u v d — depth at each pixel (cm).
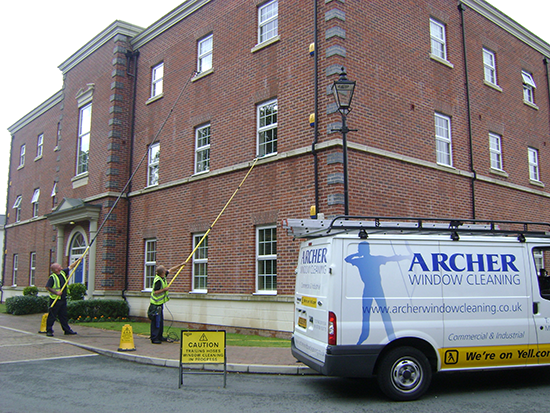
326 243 688
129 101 1927
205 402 643
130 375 813
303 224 733
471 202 1488
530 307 716
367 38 1253
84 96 2109
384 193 1216
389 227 696
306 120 1222
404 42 1362
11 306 1903
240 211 1369
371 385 748
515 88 1809
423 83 1402
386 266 670
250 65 1419
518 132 1777
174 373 831
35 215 2589
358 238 673
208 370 852
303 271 770
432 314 673
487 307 697
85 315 1623
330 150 1144
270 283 1273
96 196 1883
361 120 1195
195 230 1513
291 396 676
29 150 2770
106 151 1884
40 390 709
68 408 612
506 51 1802
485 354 687
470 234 735
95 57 2077
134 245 1780
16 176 2916
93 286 1811
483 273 707
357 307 649
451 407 619
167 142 1706
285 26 1325
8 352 1023
